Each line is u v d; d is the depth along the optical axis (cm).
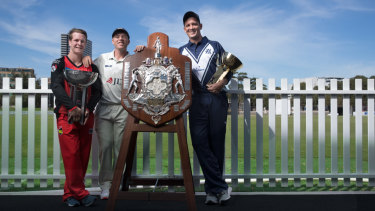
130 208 290
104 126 325
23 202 304
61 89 278
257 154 379
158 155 371
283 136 381
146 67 259
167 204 305
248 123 375
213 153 305
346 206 291
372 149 381
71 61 292
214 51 301
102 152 326
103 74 322
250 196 326
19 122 380
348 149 383
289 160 596
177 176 365
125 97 258
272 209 283
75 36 288
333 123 384
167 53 262
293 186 391
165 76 256
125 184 319
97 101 302
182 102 256
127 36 324
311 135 383
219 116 296
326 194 332
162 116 255
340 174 378
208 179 297
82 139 297
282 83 379
